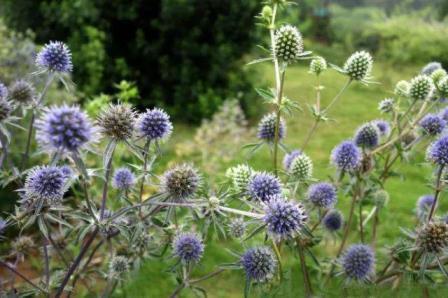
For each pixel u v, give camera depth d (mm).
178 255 244
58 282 262
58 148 178
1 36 504
